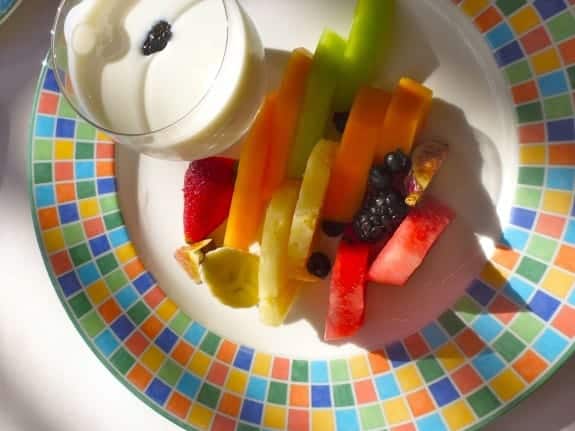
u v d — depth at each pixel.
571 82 0.21
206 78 0.21
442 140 0.23
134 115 0.22
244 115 0.23
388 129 0.22
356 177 0.22
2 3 0.25
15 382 0.25
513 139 0.22
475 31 0.22
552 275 0.21
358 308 0.22
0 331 0.25
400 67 0.23
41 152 0.24
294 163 0.23
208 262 0.23
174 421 0.23
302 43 0.24
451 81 0.23
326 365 0.22
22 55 0.25
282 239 0.22
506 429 0.21
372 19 0.22
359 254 0.22
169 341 0.23
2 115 0.26
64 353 0.24
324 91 0.22
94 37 0.22
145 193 0.24
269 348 0.23
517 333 0.21
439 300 0.22
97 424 0.24
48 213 0.24
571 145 0.21
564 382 0.21
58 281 0.24
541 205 0.21
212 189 0.23
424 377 0.22
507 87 0.22
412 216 0.22
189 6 0.22
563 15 0.21
